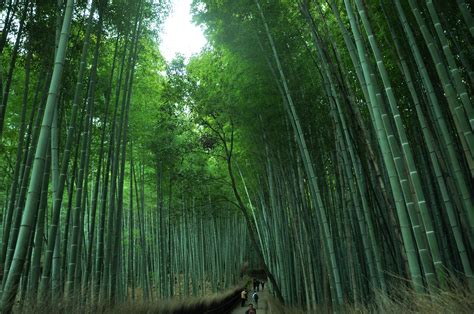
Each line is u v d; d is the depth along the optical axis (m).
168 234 12.76
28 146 5.01
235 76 7.61
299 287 8.61
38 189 3.41
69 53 5.87
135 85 8.73
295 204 8.34
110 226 6.51
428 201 5.31
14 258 3.24
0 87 4.74
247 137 9.18
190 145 10.55
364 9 3.99
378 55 3.83
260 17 6.71
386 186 5.33
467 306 2.81
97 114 7.75
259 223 14.27
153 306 6.82
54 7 5.16
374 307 4.20
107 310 4.73
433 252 3.34
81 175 5.06
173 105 9.60
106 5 5.84
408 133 5.75
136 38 6.86
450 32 4.52
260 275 25.42
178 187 12.48
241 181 12.82
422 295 3.17
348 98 5.02
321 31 6.29
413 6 3.96
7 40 5.16
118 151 6.62
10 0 4.82
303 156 6.41
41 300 3.57
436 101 3.99
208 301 11.34
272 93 7.43
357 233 6.44
